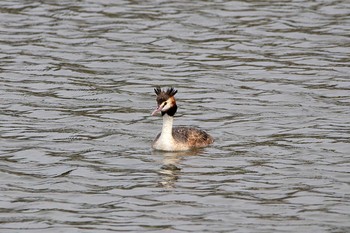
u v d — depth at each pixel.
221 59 26.05
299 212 16.28
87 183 17.67
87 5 30.78
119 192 17.23
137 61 25.88
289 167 18.45
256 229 15.57
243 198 16.89
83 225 15.80
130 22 29.08
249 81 24.28
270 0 31.31
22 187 17.50
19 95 23.19
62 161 18.83
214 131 20.75
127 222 15.90
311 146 19.67
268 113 21.94
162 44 27.27
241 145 19.81
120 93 23.44
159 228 15.62
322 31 28.19
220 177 17.94
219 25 28.84
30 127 20.92
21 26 28.77
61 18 29.48
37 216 16.20
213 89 23.70
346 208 16.44
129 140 20.16
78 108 22.33
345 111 22.00
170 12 30.02
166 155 19.20
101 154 19.25
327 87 23.77
